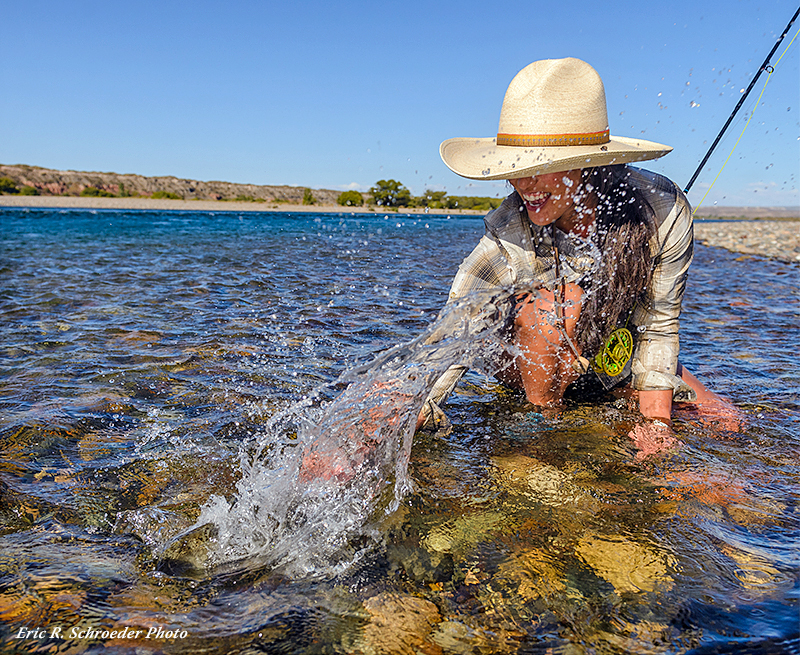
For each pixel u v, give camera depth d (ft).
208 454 6.29
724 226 70.08
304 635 3.62
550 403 7.97
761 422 7.34
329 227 59.47
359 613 3.85
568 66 6.11
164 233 47.21
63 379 8.62
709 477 5.85
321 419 5.80
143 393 8.13
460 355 6.73
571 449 6.56
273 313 13.61
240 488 5.44
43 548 4.54
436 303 15.21
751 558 4.44
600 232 6.50
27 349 10.24
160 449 6.41
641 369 7.45
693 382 8.04
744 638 3.53
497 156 6.19
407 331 11.91
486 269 6.99
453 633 3.65
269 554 4.54
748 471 5.99
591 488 5.64
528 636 3.62
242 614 3.83
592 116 6.01
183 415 7.39
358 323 12.64
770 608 3.82
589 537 4.76
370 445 5.82
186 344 10.71
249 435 6.81
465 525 4.96
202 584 4.17
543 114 5.97
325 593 4.07
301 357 9.98
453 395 8.51
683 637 3.57
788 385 8.89
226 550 4.59
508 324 7.23
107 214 98.89
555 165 5.76
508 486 5.67
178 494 5.46
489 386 8.92
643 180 6.63
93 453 6.28
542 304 6.96
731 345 11.63
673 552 4.52
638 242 6.53
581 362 7.29
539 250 6.75
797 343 11.82
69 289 16.94
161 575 4.25
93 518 5.02
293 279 19.43
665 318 7.22
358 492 5.45
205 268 22.63
